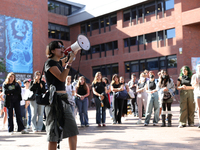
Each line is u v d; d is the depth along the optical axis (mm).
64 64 3596
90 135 7180
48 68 3242
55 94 3268
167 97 8555
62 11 41812
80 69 40188
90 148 5281
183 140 5883
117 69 36219
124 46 35531
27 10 28703
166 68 31062
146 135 6824
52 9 40312
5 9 26984
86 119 9633
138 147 5219
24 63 28031
